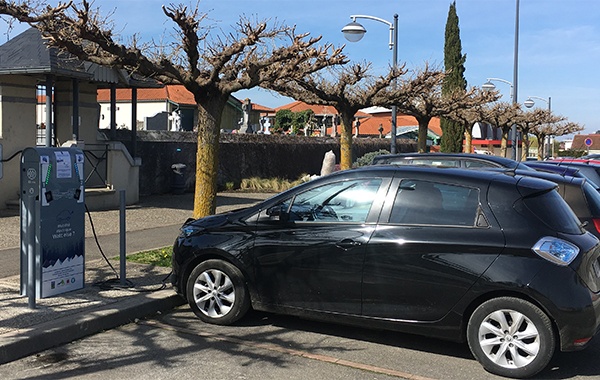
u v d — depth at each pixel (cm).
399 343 573
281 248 579
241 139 2248
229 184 2100
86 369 491
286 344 563
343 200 571
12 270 780
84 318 575
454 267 505
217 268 610
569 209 538
